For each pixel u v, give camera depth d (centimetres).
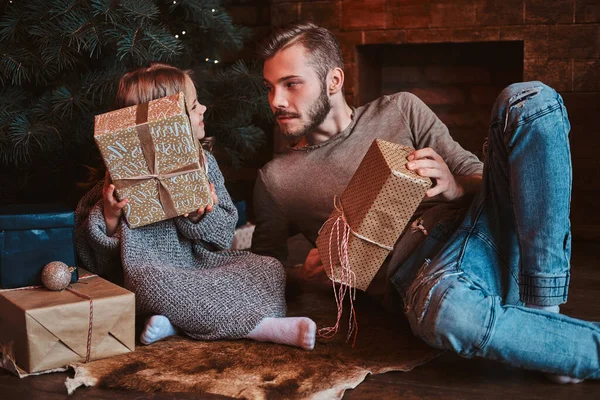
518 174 126
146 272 151
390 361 139
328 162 177
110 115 147
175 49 220
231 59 337
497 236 137
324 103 168
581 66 270
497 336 121
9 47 212
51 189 235
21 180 228
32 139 212
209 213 161
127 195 148
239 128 250
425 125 176
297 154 181
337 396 122
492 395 124
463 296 124
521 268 129
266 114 251
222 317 150
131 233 157
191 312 149
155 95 166
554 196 124
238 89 244
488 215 137
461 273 130
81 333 138
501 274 136
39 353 135
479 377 132
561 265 126
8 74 212
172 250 164
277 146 307
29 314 132
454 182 144
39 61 213
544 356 122
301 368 135
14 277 147
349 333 153
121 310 142
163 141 144
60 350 137
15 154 214
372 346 148
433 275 130
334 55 169
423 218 156
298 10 304
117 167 145
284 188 181
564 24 270
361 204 141
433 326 125
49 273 143
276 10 308
